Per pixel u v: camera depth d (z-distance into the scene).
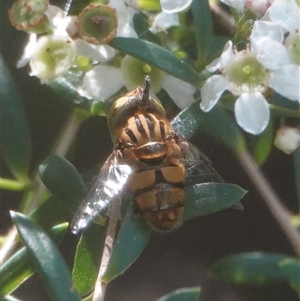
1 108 0.08
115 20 0.07
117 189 0.07
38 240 0.07
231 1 0.07
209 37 0.08
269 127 0.08
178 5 0.07
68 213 0.08
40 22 0.07
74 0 0.08
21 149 0.08
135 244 0.07
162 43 0.08
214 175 0.07
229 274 0.08
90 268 0.07
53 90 0.08
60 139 0.08
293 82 0.07
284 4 0.07
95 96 0.08
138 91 0.07
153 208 0.07
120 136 0.07
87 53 0.07
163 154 0.07
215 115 0.08
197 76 0.07
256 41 0.07
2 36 0.08
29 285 0.11
